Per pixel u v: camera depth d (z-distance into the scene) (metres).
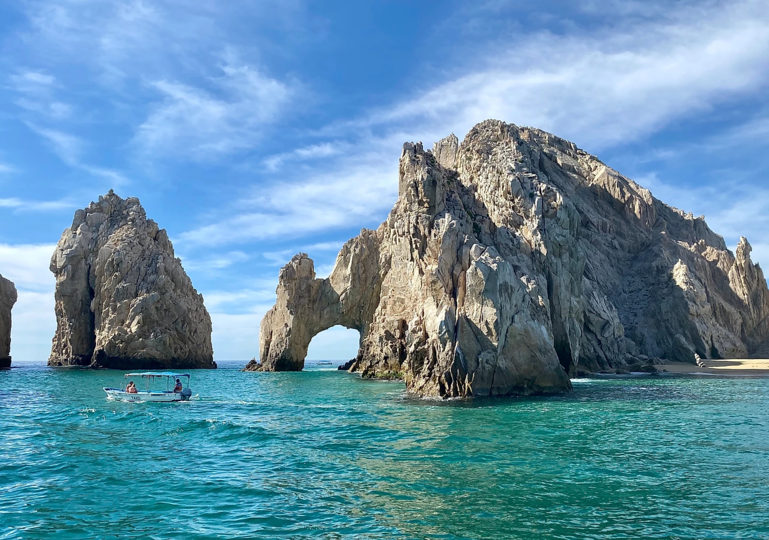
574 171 106.38
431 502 18.27
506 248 63.28
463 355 45.72
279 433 30.98
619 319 86.94
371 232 98.50
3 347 101.25
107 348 95.81
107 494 19.67
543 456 24.42
